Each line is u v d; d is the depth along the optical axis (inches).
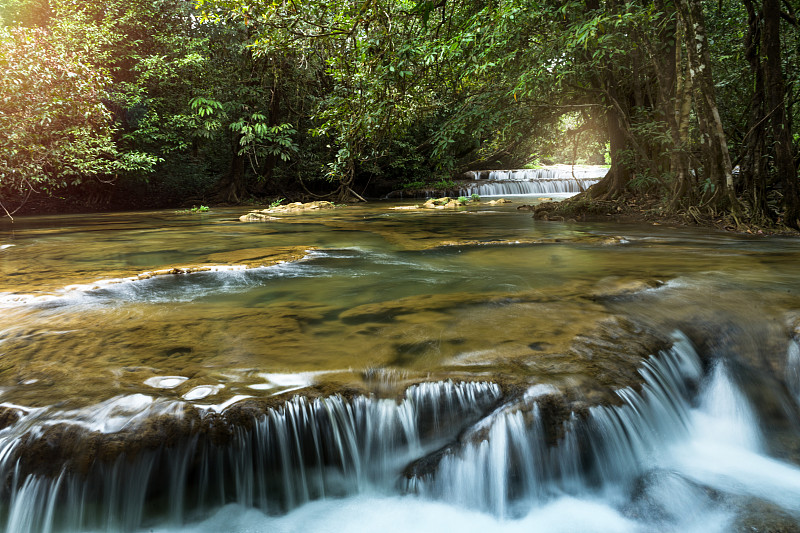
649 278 201.3
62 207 766.5
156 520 95.1
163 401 101.0
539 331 139.8
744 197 365.7
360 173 1024.2
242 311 163.9
